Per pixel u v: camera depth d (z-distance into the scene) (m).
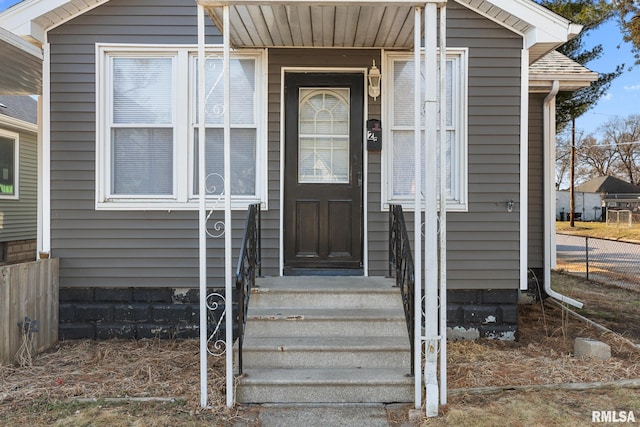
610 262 12.61
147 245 5.11
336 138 5.34
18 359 4.27
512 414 3.32
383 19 4.29
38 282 4.63
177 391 3.67
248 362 3.85
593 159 48.38
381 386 3.60
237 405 3.51
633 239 19.89
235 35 4.70
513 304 5.16
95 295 5.10
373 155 5.24
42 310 4.70
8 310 4.16
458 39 5.13
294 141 5.29
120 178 5.16
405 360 3.84
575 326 5.78
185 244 5.14
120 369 4.14
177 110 5.14
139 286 5.12
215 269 5.14
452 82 5.21
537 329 5.64
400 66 5.31
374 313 4.19
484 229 5.16
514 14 4.88
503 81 5.13
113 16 5.07
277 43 4.98
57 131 5.06
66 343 4.94
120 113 5.16
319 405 3.57
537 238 7.15
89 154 5.08
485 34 5.12
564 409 3.41
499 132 5.15
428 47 3.42
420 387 3.46
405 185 5.30
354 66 5.21
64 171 5.07
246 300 4.16
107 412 3.33
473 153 5.15
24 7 4.75
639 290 8.39
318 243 5.31
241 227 5.16
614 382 3.82
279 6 3.94
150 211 5.11
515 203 5.14
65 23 5.05
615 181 42.16
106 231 5.09
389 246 5.08
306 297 4.40
